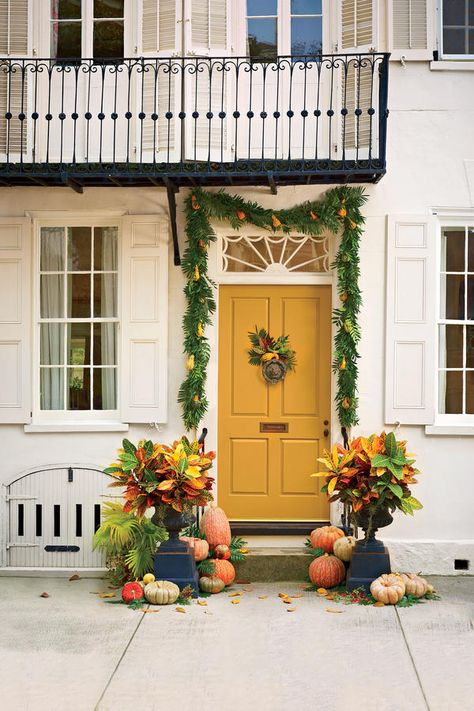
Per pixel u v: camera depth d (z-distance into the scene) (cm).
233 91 743
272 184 699
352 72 733
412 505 653
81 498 747
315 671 508
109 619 606
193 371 732
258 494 759
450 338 757
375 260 744
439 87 747
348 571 677
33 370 759
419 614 616
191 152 725
